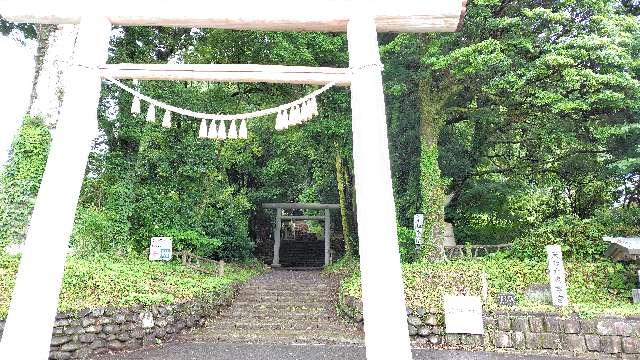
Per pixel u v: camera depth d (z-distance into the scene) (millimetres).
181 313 8562
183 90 13203
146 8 3889
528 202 15180
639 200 13188
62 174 3604
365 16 3883
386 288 3412
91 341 6594
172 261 12609
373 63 3779
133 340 7320
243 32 13039
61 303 6535
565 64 9844
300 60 11852
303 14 3883
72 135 3686
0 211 8750
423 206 13000
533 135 13977
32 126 9180
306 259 22312
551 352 7348
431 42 11445
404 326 3398
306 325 9234
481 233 15680
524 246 12414
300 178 21578
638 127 10086
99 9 3908
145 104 12438
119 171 12617
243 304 10852
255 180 19891
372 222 3518
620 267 10141
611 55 9547
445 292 9312
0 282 6805
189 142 13594
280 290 12016
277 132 17547
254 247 20375
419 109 13961
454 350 7516
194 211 14555
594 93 10336
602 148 12664
